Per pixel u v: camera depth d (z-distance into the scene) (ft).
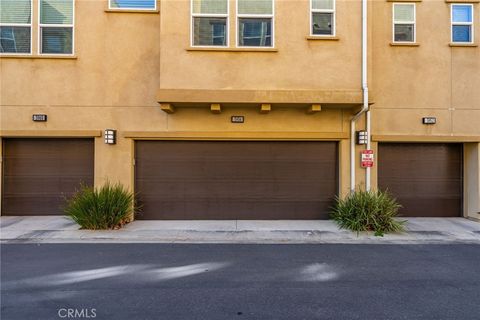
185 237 23.75
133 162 29.35
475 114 29.76
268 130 29.09
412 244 22.40
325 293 14.44
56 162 29.86
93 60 29.04
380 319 12.21
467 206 30.40
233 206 29.86
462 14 30.07
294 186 29.94
